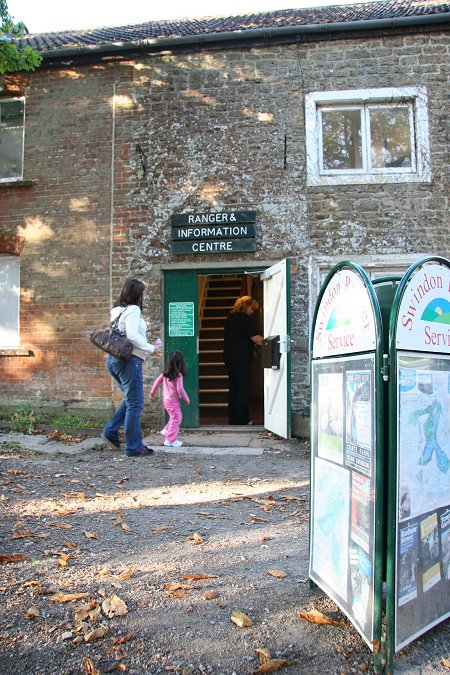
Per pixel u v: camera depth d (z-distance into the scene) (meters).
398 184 8.46
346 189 8.52
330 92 8.61
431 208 8.39
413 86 8.51
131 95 9.08
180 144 8.88
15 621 2.82
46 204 9.24
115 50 8.96
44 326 9.16
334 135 8.77
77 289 9.08
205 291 13.48
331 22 8.61
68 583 3.26
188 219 8.71
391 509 2.49
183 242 8.73
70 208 9.16
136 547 3.88
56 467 6.19
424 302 2.70
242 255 8.67
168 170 8.88
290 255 8.55
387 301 2.96
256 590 3.24
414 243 8.38
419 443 2.66
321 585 3.05
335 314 3.00
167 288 8.91
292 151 8.62
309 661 2.57
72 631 2.74
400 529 2.54
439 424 2.80
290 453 7.17
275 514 4.69
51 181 9.25
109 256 8.99
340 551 2.85
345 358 2.85
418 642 2.76
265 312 8.80
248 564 3.62
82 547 3.84
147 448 6.99
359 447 2.68
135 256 8.91
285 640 2.72
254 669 2.50
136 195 8.95
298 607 3.04
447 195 8.39
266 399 8.69
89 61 9.20
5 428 8.47
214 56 8.89
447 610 2.86
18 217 9.33
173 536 4.11
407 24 8.38
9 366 9.26
